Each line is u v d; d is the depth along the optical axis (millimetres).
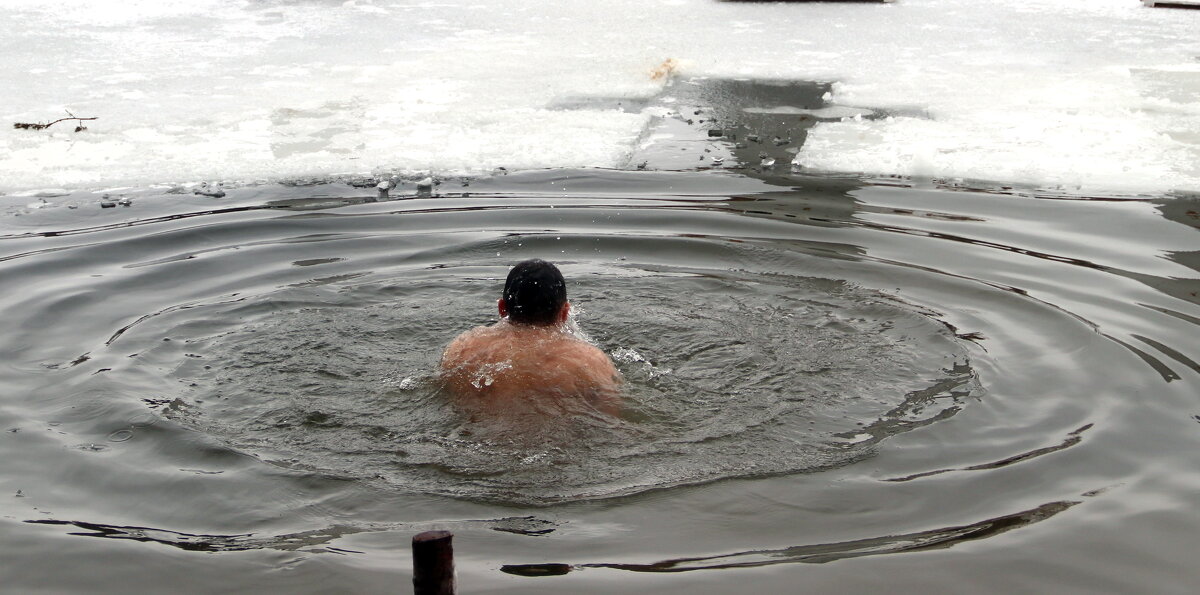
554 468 3770
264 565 3217
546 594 3016
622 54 11438
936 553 3229
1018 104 9234
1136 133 8359
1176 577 3119
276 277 5836
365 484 3688
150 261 6066
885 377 4559
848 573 3123
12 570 3199
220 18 13664
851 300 5410
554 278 4512
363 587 3096
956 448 3926
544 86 10141
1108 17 13297
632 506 3523
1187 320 5031
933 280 5629
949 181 7414
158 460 3869
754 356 4766
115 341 4945
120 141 8508
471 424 4074
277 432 4074
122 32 12703
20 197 7270
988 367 4621
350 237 6473
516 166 7891
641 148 8320
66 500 3613
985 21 13031
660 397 4359
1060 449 3896
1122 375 4480
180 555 3275
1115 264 5816
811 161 7922
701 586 3055
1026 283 5547
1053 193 7109
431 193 7305
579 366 4301
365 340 5004
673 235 6402
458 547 3287
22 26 12938
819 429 4098
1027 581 3092
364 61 11219
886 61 10961
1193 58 10828
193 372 4641
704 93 9875
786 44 11820
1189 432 4008
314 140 8547
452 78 10477
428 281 5766
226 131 8781
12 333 5023
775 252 6098
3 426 4125
